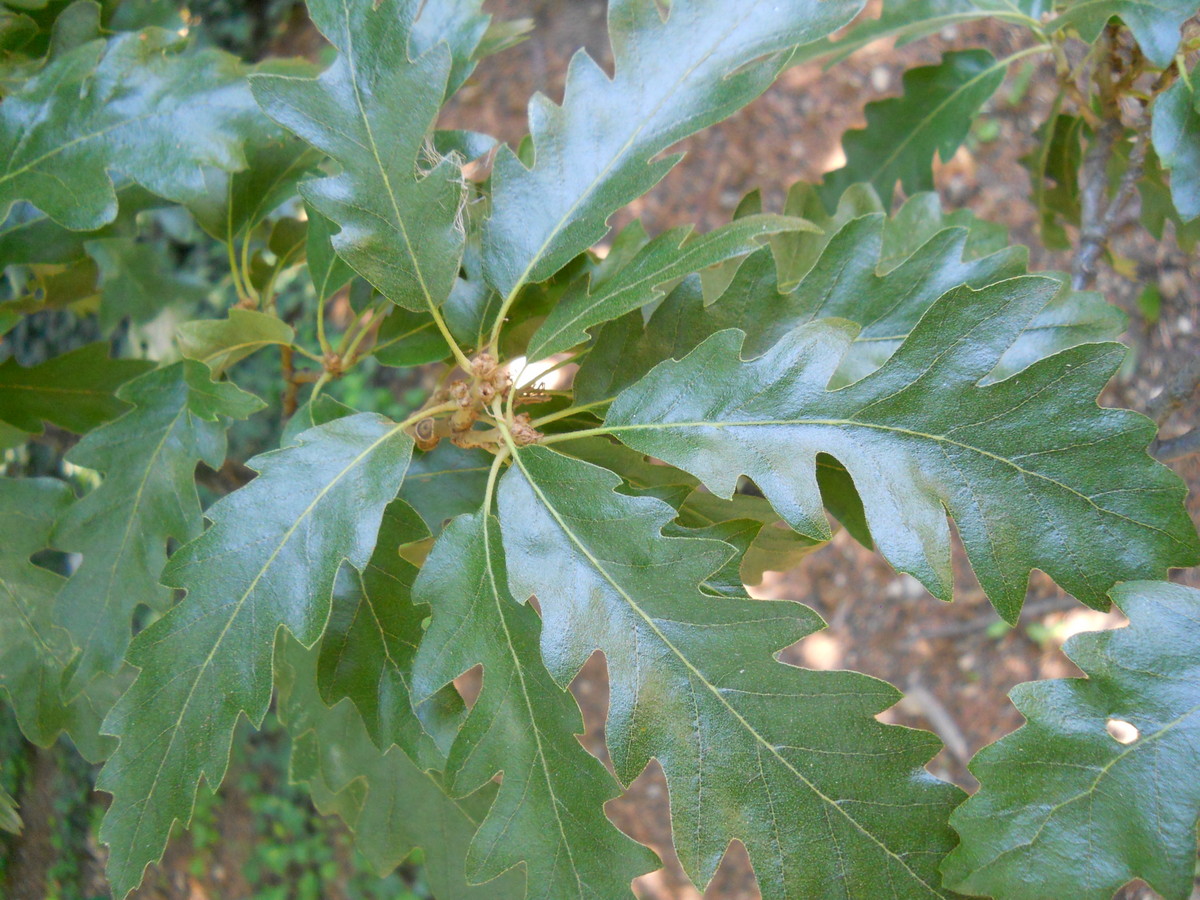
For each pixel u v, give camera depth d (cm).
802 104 85
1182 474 34
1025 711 19
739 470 21
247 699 22
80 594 27
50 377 32
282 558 22
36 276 36
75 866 81
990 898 19
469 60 25
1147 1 25
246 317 26
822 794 20
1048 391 20
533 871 21
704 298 26
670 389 21
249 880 87
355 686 24
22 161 25
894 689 20
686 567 21
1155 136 25
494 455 27
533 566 21
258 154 29
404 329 27
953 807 19
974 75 34
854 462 20
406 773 30
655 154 23
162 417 27
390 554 25
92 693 29
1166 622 19
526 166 25
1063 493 19
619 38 23
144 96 25
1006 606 20
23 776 79
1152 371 48
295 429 25
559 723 21
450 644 21
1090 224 31
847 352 23
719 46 22
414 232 23
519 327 27
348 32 22
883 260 28
